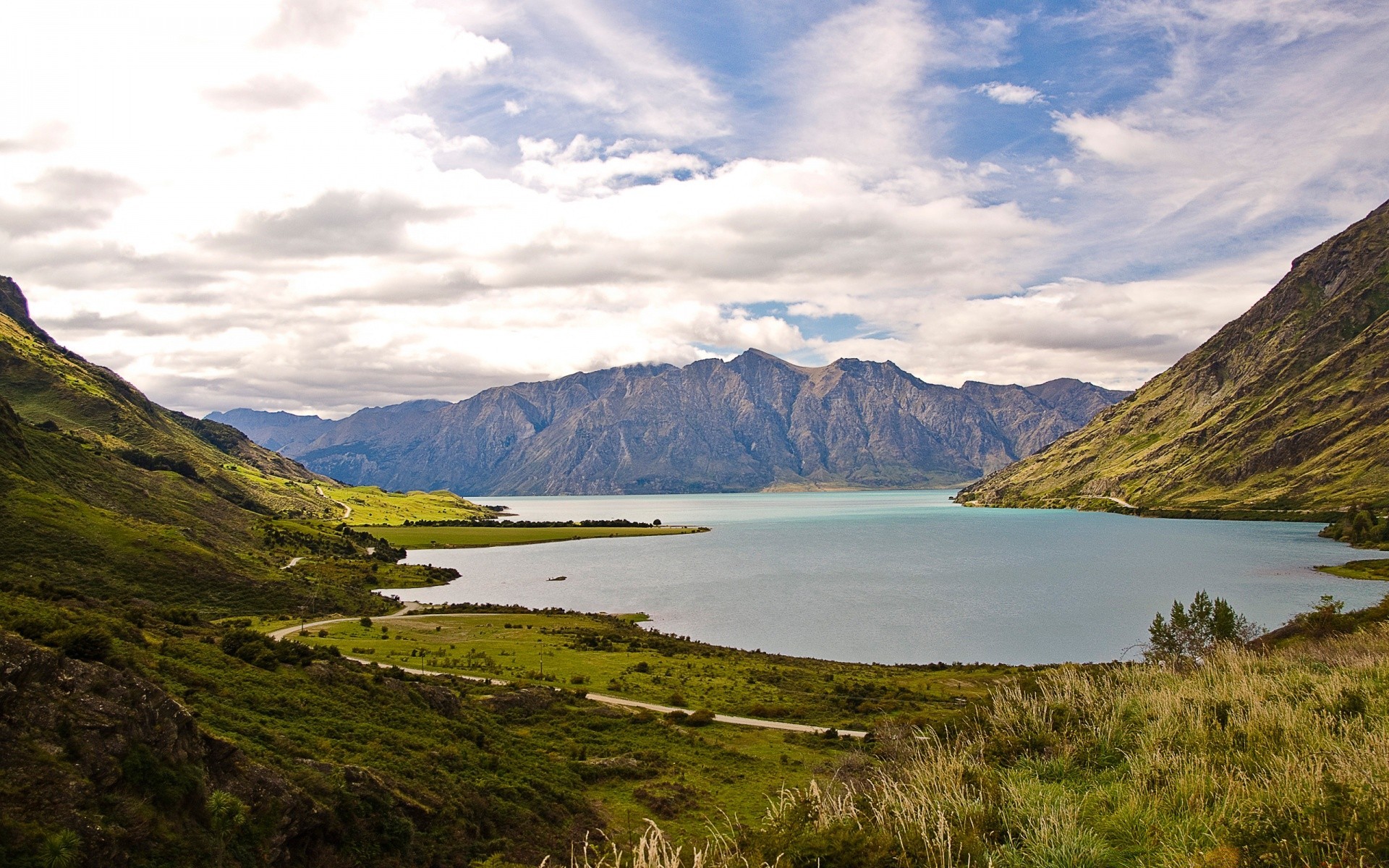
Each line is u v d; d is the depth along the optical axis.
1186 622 73.06
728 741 52.59
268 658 42.19
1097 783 15.77
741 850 13.22
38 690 17.42
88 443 181.62
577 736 51.06
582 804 35.94
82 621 34.09
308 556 167.75
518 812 32.31
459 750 37.91
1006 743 19.02
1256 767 14.00
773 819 14.33
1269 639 53.75
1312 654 28.88
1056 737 18.64
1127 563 179.88
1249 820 10.99
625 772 42.16
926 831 12.55
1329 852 9.80
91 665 19.23
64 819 15.29
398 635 96.81
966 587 151.38
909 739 25.19
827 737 53.78
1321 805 10.70
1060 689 23.25
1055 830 12.19
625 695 67.31
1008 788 14.97
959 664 89.75
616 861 14.27
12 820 14.61
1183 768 14.41
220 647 42.72
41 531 97.00
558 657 85.19
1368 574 148.00
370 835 24.69
